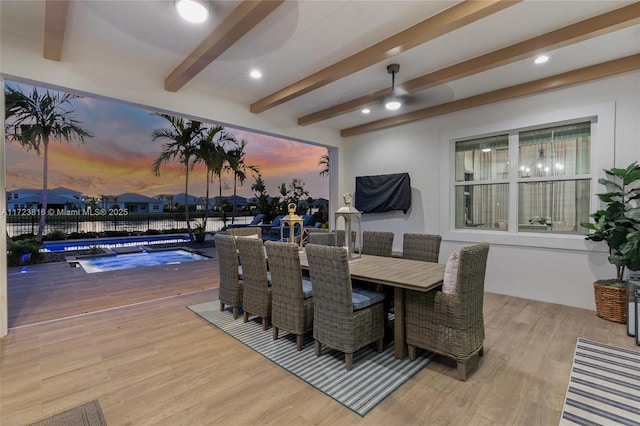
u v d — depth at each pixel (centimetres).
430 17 253
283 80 380
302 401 193
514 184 422
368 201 567
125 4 235
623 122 336
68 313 356
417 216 515
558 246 378
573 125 383
